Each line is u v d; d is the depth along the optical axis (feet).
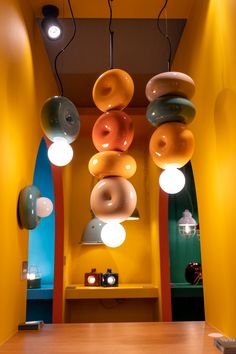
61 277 12.83
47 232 15.12
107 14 8.26
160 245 13.25
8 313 5.83
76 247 15.33
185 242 16.06
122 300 14.64
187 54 8.14
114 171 5.87
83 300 14.62
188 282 15.08
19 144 6.57
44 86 9.11
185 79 5.67
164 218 13.32
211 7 6.29
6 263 5.74
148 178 15.90
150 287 13.51
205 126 6.69
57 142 6.37
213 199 6.34
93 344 5.23
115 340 5.45
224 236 5.78
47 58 9.53
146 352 4.74
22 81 6.82
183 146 5.55
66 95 12.74
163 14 8.18
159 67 11.16
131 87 6.10
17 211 6.44
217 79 5.95
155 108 5.74
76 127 6.73
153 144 5.78
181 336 5.66
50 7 7.84
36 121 8.11
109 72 6.06
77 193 15.83
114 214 5.70
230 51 5.30
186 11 8.05
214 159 6.19
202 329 6.18
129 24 9.64
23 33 6.96
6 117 5.73
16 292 6.37
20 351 4.93
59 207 12.97
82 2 7.81
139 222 15.62
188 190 16.42
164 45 10.34
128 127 6.01
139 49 10.55
